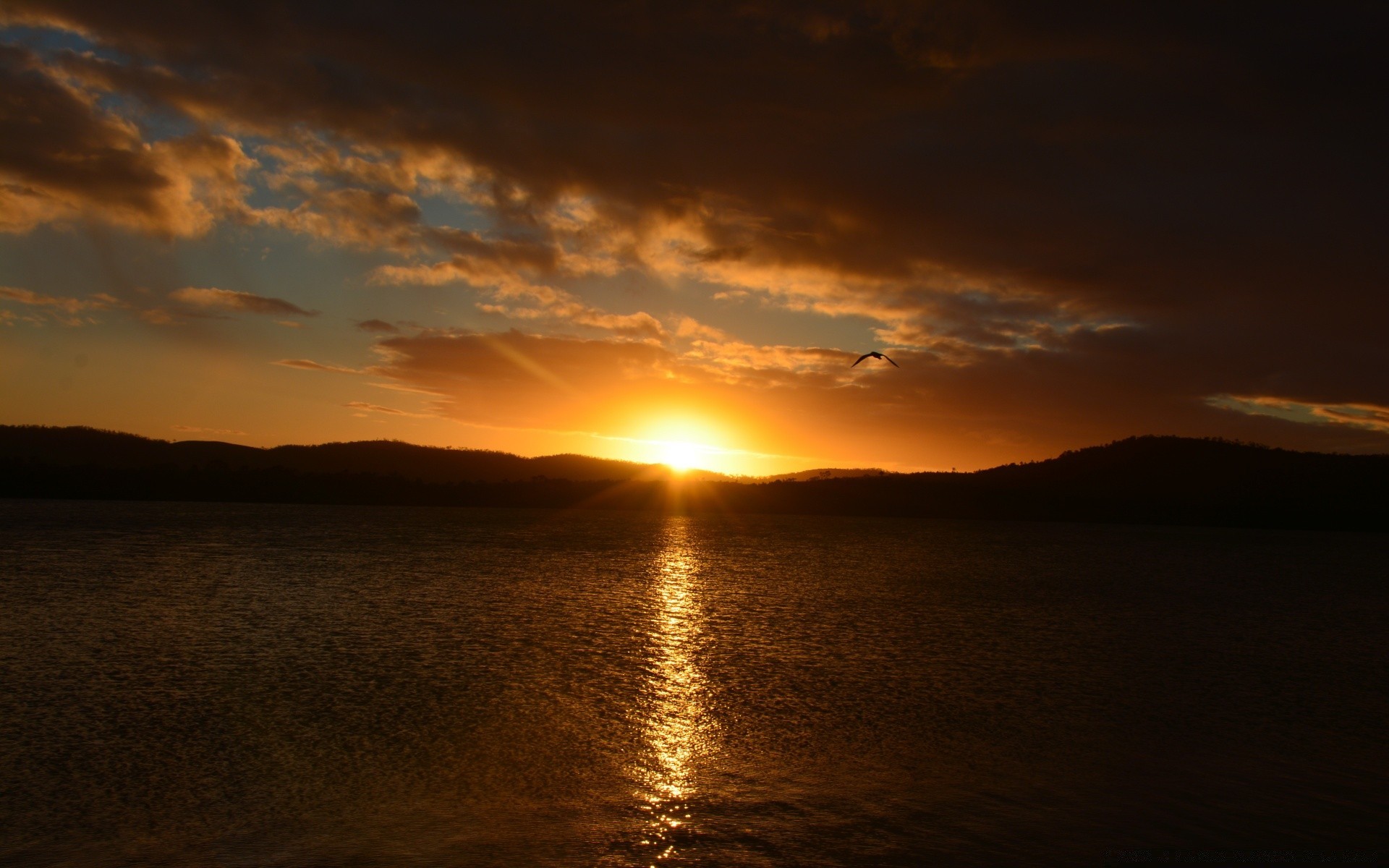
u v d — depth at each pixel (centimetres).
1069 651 2027
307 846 933
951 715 1455
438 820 1005
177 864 888
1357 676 1816
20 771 1126
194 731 1298
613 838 963
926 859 923
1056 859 929
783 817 1030
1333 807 1073
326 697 1490
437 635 2055
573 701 1495
